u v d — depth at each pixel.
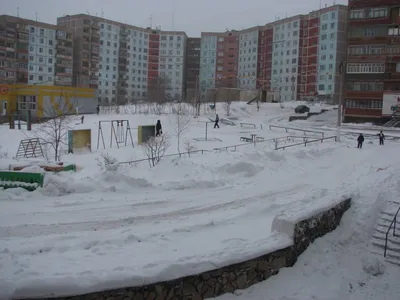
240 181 19.89
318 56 88.81
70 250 9.56
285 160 25.53
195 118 54.41
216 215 13.66
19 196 15.09
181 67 113.81
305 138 35.50
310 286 10.12
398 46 56.97
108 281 7.47
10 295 6.85
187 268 8.43
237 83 108.00
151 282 7.87
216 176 20.17
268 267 10.07
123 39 107.06
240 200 15.95
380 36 57.88
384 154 29.30
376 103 58.56
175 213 13.84
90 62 98.50
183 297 8.33
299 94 93.69
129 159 25.45
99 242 10.11
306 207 12.55
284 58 96.25
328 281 10.66
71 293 7.17
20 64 87.44
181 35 113.31
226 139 35.84
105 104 95.00
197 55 117.25
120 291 7.55
